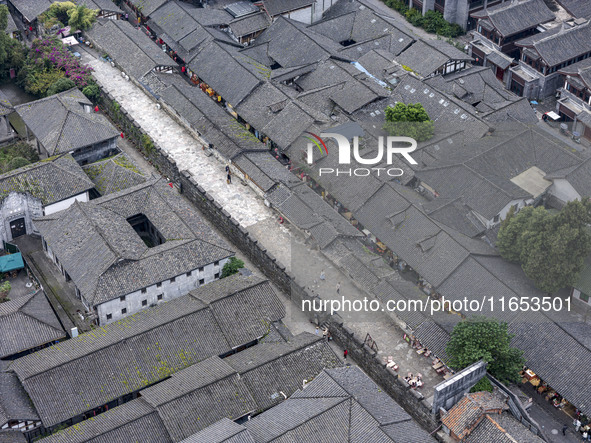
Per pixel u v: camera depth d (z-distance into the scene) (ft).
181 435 284.61
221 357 325.42
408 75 441.68
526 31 498.69
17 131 457.27
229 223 386.93
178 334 318.24
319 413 282.56
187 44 496.64
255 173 405.80
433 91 426.10
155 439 284.61
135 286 337.93
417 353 330.95
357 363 334.85
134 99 476.54
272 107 440.04
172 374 307.58
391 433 277.44
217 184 417.08
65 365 301.43
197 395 294.66
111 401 302.04
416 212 325.62
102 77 493.77
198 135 444.96
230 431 276.00
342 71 462.60
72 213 363.76
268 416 288.30
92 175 398.62
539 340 314.14
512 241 310.65
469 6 524.11
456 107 410.31
